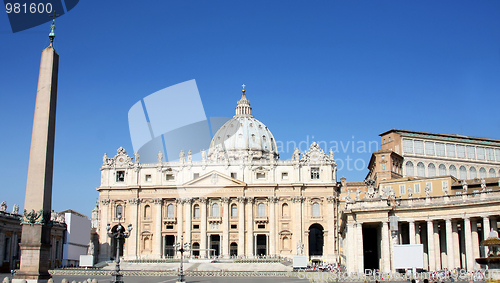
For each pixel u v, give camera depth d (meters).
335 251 131.62
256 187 135.88
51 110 45.69
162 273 93.44
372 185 71.44
